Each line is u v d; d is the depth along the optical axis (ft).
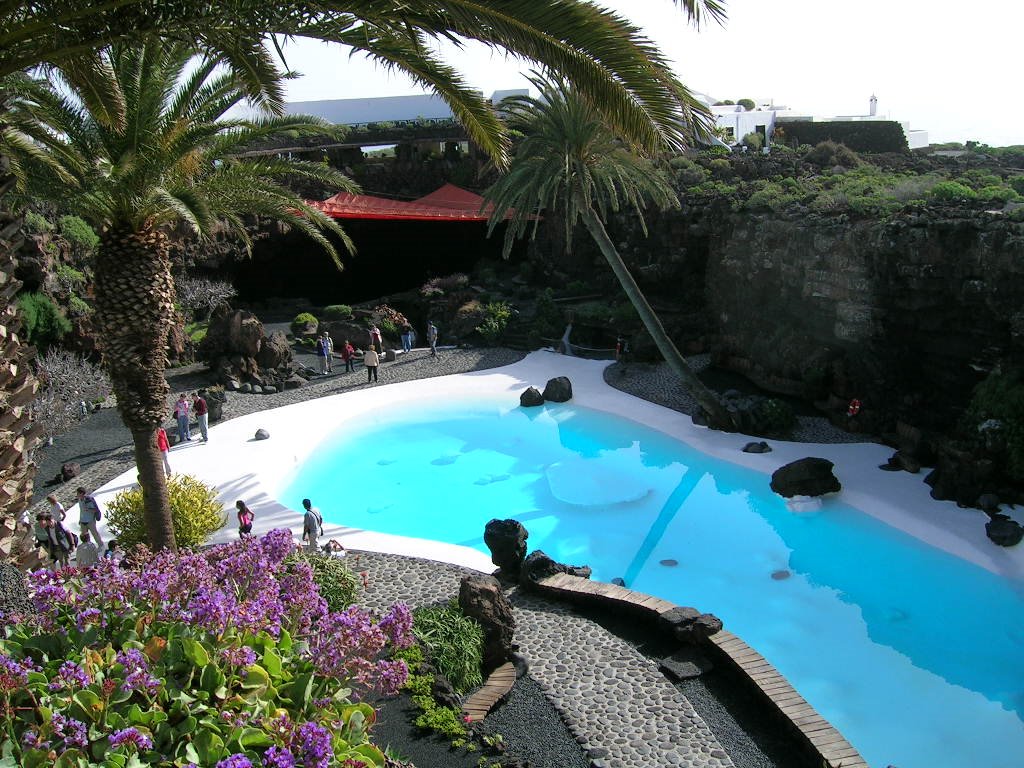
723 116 164.55
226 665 21.67
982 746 43.75
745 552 65.67
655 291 122.52
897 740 44.45
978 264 71.00
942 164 120.37
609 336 118.01
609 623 48.21
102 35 29.37
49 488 74.69
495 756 33.50
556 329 122.31
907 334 80.79
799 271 91.30
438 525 72.23
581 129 82.74
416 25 29.17
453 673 40.09
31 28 27.32
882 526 67.56
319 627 24.77
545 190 83.25
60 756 17.71
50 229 100.63
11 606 23.84
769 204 97.45
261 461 81.97
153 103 47.21
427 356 119.44
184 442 87.66
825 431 86.22
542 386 106.63
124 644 21.65
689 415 93.50
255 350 107.14
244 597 25.70
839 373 88.07
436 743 33.86
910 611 56.59
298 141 153.48
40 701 19.29
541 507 75.10
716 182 114.83
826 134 158.10
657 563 64.54
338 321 125.70
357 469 84.94
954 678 49.52
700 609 58.03
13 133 45.68
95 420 91.30
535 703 40.24
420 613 43.88
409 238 159.43
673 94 28.40
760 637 54.34
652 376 106.83
